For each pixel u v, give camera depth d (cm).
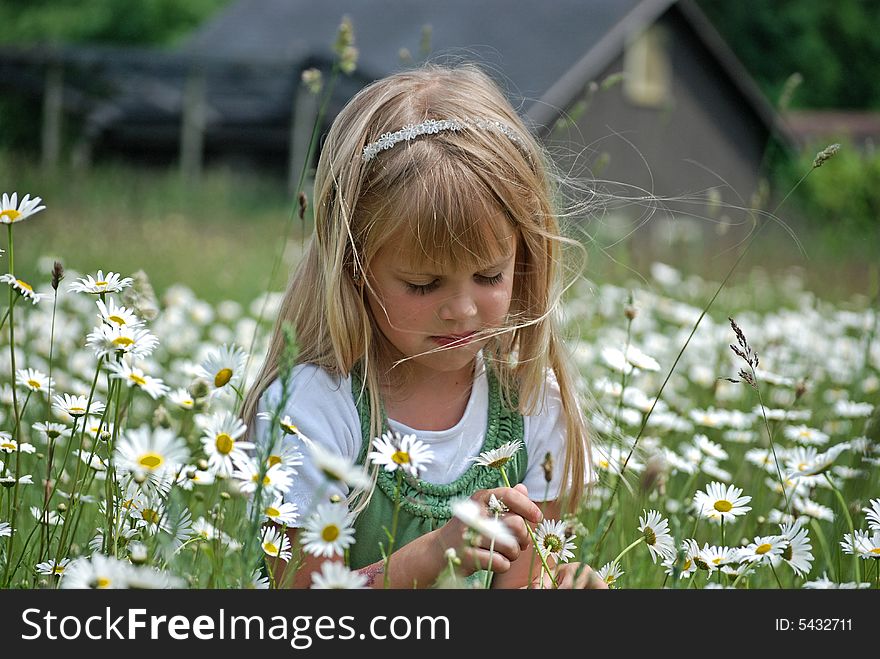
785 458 274
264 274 818
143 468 160
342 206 215
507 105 241
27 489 244
